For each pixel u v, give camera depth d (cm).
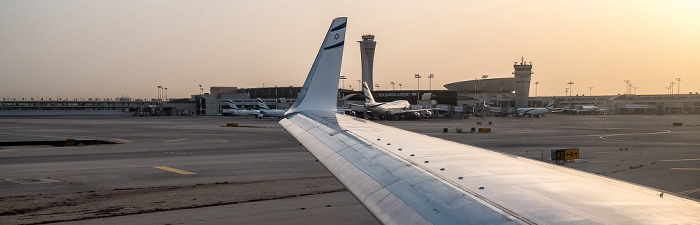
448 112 15538
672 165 3803
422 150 1306
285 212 2112
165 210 2141
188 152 4700
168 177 3131
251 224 1916
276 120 13725
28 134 7531
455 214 723
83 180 3002
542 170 1027
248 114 16675
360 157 1255
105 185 2820
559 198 775
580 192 816
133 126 10112
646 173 3384
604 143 5969
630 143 5966
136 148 5100
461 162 1121
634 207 714
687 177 3203
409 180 965
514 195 800
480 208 727
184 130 8575
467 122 12000
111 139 6469
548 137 6981
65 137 6888
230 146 5366
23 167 3569
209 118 15750
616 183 901
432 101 16238
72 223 1914
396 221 772
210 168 3553
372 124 1919
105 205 2242
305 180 2983
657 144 5806
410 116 13512
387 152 1274
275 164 3781
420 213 768
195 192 2570
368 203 909
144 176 3170
